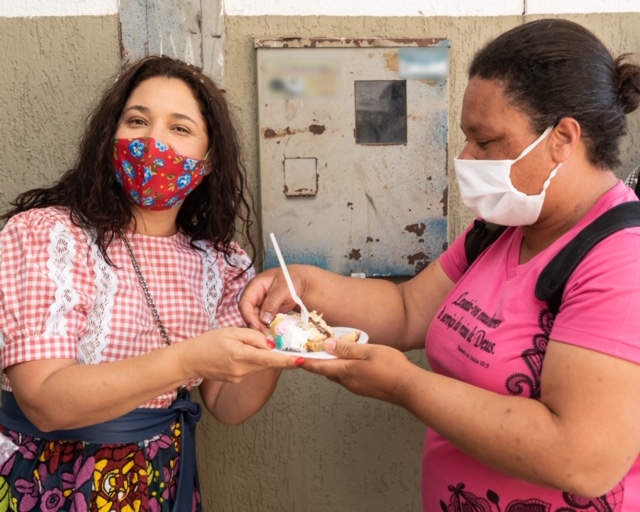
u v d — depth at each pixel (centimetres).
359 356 147
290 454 242
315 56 220
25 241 152
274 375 180
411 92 224
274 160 224
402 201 229
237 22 221
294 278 187
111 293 160
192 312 172
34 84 220
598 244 130
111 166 166
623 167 235
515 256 152
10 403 163
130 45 218
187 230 186
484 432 129
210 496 243
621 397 121
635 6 229
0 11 216
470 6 226
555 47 135
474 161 144
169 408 171
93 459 157
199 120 173
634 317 121
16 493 155
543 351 135
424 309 189
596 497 131
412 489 246
